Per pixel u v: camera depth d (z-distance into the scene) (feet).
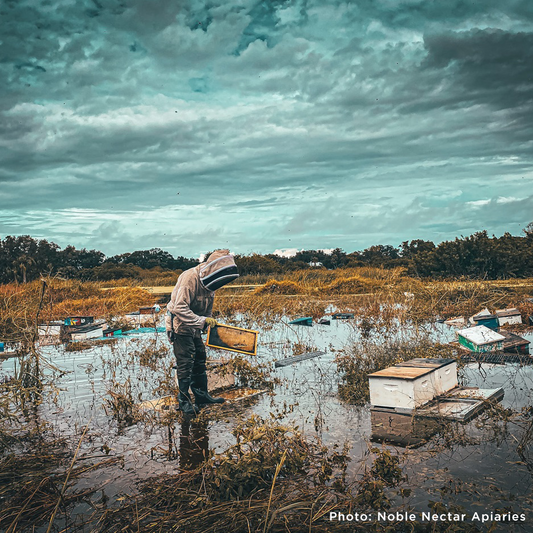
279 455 12.21
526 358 23.65
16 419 17.01
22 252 163.12
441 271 93.81
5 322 34.27
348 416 16.48
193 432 15.72
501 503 10.21
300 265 133.69
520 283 73.72
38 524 10.41
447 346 25.20
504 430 14.37
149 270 192.44
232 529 9.53
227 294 65.00
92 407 19.07
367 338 32.14
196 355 19.15
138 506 10.83
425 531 9.37
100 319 46.78
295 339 33.94
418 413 16.08
